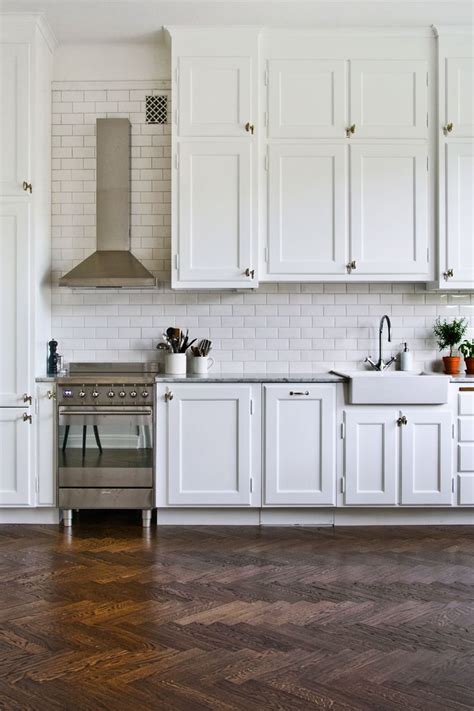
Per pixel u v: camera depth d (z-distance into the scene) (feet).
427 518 14.62
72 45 15.96
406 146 14.99
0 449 14.26
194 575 11.32
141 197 16.08
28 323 14.32
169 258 16.10
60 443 14.19
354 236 14.97
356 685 7.79
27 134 14.30
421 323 16.14
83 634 9.07
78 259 16.11
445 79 14.92
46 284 15.38
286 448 14.21
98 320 16.10
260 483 14.24
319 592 10.58
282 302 16.14
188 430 14.19
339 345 16.16
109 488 14.17
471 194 14.97
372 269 14.99
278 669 8.14
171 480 14.15
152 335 16.12
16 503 14.24
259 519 14.53
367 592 10.59
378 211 14.99
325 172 14.96
